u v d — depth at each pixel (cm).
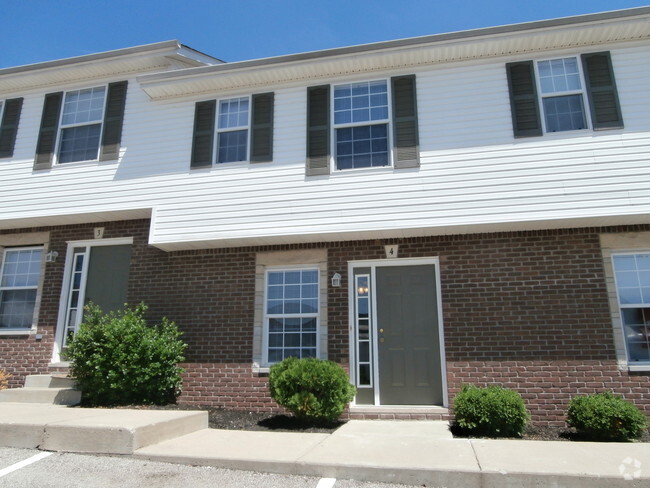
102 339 826
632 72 815
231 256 927
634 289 785
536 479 471
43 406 778
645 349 764
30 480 480
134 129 980
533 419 754
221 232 884
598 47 833
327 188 862
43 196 984
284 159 895
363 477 493
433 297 843
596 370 756
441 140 842
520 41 832
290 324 890
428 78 879
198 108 963
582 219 769
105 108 1005
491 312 803
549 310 788
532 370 772
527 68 847
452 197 813
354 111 899
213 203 903
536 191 789
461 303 816
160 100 986
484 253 829
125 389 805
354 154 881
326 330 853
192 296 923
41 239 1031
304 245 902
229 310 902
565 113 824
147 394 828
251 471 511
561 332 777
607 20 795
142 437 566
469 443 600
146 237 978
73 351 824
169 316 923
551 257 806
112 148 979
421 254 851
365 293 868
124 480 482
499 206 795
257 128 923
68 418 628
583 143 796
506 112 834
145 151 962
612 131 792
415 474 487
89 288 991
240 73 921
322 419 737
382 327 846
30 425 580
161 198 928
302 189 871
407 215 821
